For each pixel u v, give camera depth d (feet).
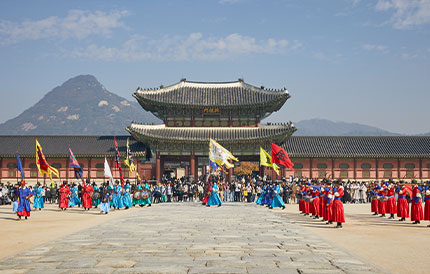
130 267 45.75
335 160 263.29
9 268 45.83
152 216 110.42
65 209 142.10
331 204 93.71
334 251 57.16
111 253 54.54
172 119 269.64
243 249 57.82
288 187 187.93
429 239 70.13
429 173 261.85
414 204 96.22
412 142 271.49
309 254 54.54
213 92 277.64
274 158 146.72
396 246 62.80
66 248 58.80
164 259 50.26
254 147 260.62
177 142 254.68
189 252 55.21
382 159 262.88
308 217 112.88
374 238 71.20
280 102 268.62
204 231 77.77
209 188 160.56
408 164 262.88
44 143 270.05
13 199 138.21
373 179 261.24
